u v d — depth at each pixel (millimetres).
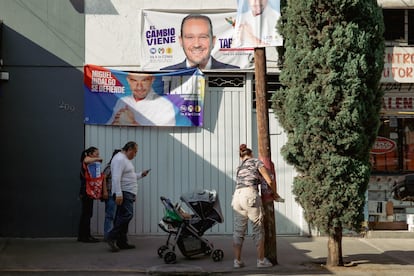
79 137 11531
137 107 11570
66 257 9727
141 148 11656
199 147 11703
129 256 9836
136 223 11586
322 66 8773
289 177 11781
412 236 11875
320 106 8727
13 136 11414
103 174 10688
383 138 12180
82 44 11562
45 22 11516
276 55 11734
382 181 12117
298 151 9094
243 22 9219
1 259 9555
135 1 11633
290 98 8992
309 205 9062
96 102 11523
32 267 9023
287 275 8789
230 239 11406
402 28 12062
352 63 8648
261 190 9336
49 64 11500
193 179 11672
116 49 11609
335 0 8641
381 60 8992
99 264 9266
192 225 9625
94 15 11586
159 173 11656
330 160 8789
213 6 11664
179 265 9188
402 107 12062
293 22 9000
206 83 11750
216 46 11625
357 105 8703
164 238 11375
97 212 11492
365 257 10102
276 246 10273
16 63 11453
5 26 11461
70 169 11477
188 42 11625
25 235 11359
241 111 11734
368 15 8852
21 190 11391
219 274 8844
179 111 11617
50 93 11500
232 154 11703
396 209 12125
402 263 9586
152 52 11617
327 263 9383
